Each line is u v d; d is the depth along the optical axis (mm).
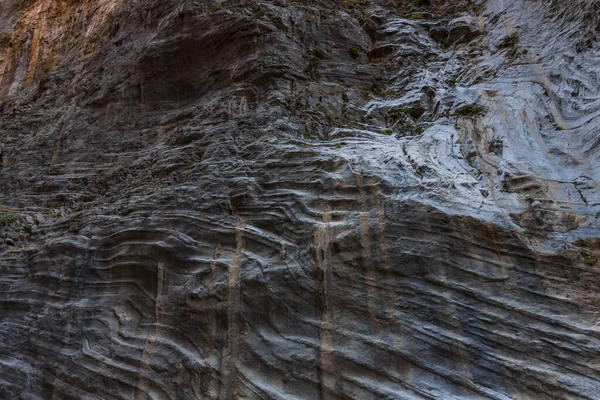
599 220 3934
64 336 5355
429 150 5590
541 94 5801
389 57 8250
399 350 3750
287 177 5469
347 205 4824
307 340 4074
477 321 3691
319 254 4500
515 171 4762
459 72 7375
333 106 7141
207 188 5762
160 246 5309
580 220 3994
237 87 7527
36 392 5141
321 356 3930
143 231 5621
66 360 5113
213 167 6082
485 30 8008
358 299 4141
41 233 7086
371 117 6926
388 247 4293
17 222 7551
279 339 4176
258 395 3896
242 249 4914
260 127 6570
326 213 4844
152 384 4434
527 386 3293
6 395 5293
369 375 3729
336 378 3789
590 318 3414
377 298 4090
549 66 6191
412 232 4293
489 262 3938
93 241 6023
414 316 3887
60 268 6043
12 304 6176
